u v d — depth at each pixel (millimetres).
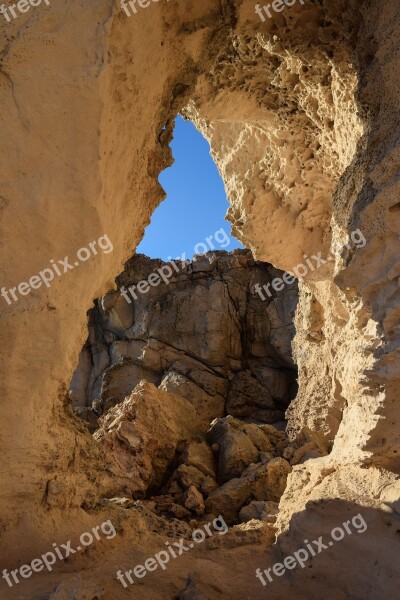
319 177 5426
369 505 3107
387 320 3055
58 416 3373
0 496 2904
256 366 14070
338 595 2900
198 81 4977
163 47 3592
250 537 3744
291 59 4594
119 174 3354
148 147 3867
